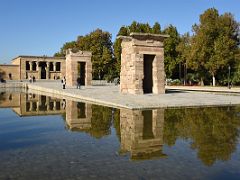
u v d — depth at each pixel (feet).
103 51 285.02
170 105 72.33
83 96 100.89
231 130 43.45
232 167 25.95
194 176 23.62
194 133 41.29
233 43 197.77
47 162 27.37
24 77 340.59
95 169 25.30
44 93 149.79
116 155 29.91
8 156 29.55
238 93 133.80
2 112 69.36
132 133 41.63
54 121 54.19
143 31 240.94
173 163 27.12
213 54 200.85
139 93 110.22
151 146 33.94
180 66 247.09
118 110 67.41
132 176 23.56
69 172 24.50
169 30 238.48
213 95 111.55
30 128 46.73
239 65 205.87
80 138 38.52
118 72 252.62
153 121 51.67
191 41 219.00
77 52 189.98
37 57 344.69
